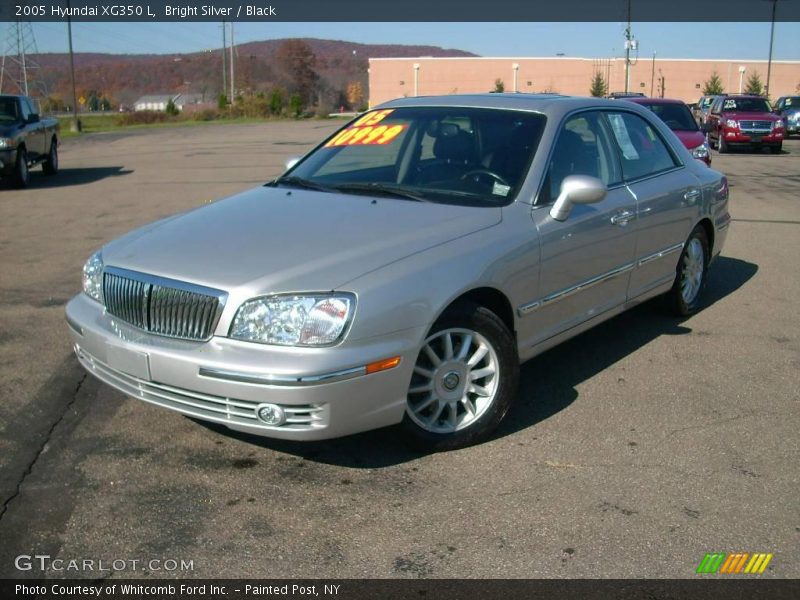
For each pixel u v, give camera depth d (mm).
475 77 72438
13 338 5578
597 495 3463
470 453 3865
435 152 4652
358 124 5254
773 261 8008
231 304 3389
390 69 74000
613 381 4789
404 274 3529
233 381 3326
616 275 4891
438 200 4258
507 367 3945
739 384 4746
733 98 24438
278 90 66188
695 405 4438
